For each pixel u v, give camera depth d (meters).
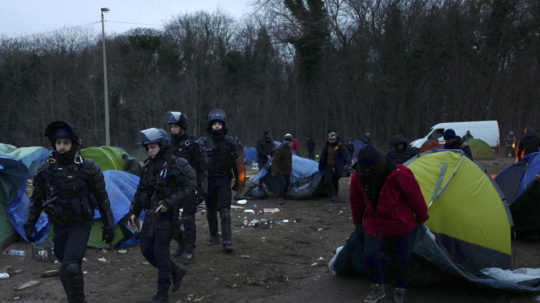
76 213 3.38
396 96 30.58
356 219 4.11
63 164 3.43
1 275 4.65
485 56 30.73
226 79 42.19
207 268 4.98
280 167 9.78
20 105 43.41
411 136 30.73
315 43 33.03
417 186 3.68
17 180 5.82
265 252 5.68
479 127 24.33
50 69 43.81
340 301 3.97
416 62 30.00
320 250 5.82
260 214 8.45
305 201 10.10
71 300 3.41
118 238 5.83
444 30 30.44
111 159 8.37
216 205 5.84
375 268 3.85
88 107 43.12
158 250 3.80
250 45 41.16
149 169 3.92
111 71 43.81
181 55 44.06
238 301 4.02
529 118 31.11
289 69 37.09
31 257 5.39
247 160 22.58
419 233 3.98
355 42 31.67
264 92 39.16
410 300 3.96
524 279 4.06
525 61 30.88
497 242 4.47
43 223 5.91
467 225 4.41
